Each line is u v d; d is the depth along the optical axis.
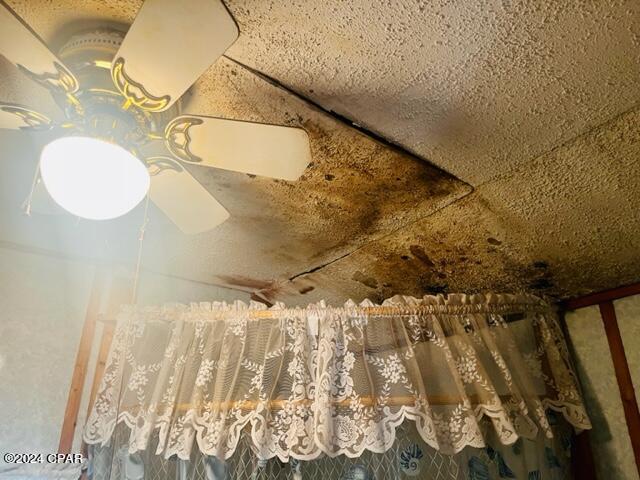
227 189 1.39
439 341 1.41
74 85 0.78
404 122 1.05
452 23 0.81
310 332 1.39
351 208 1.45
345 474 1.35
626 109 0.99
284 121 1.08
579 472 1.68
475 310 1.55
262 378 1.30
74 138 0.76
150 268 1.98
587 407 1.78
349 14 0.80
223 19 0.66
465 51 0.86
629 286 1.77
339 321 1.38
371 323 1.40
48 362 1.65
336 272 1.97
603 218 1.39
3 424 1.50
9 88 1.01
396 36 0.84
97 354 1.74
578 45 0.84
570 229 1.47
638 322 1.73
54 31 0.86
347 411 1.23
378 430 1.19
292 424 1.22
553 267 1.70
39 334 1.67
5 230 1.67
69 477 1.48
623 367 1.72
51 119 0.87
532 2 0.77
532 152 1.14
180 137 0.90
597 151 1.12
